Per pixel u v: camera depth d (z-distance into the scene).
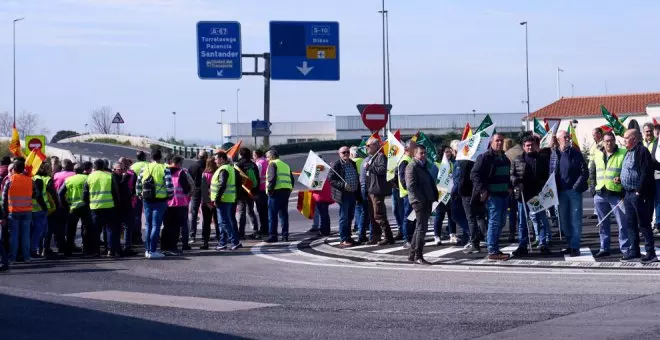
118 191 16.05
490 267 12.89
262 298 10.52
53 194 16.17
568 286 10.75
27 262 15.43
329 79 29.55
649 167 12.48
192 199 18.66
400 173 15.73
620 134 18.59
